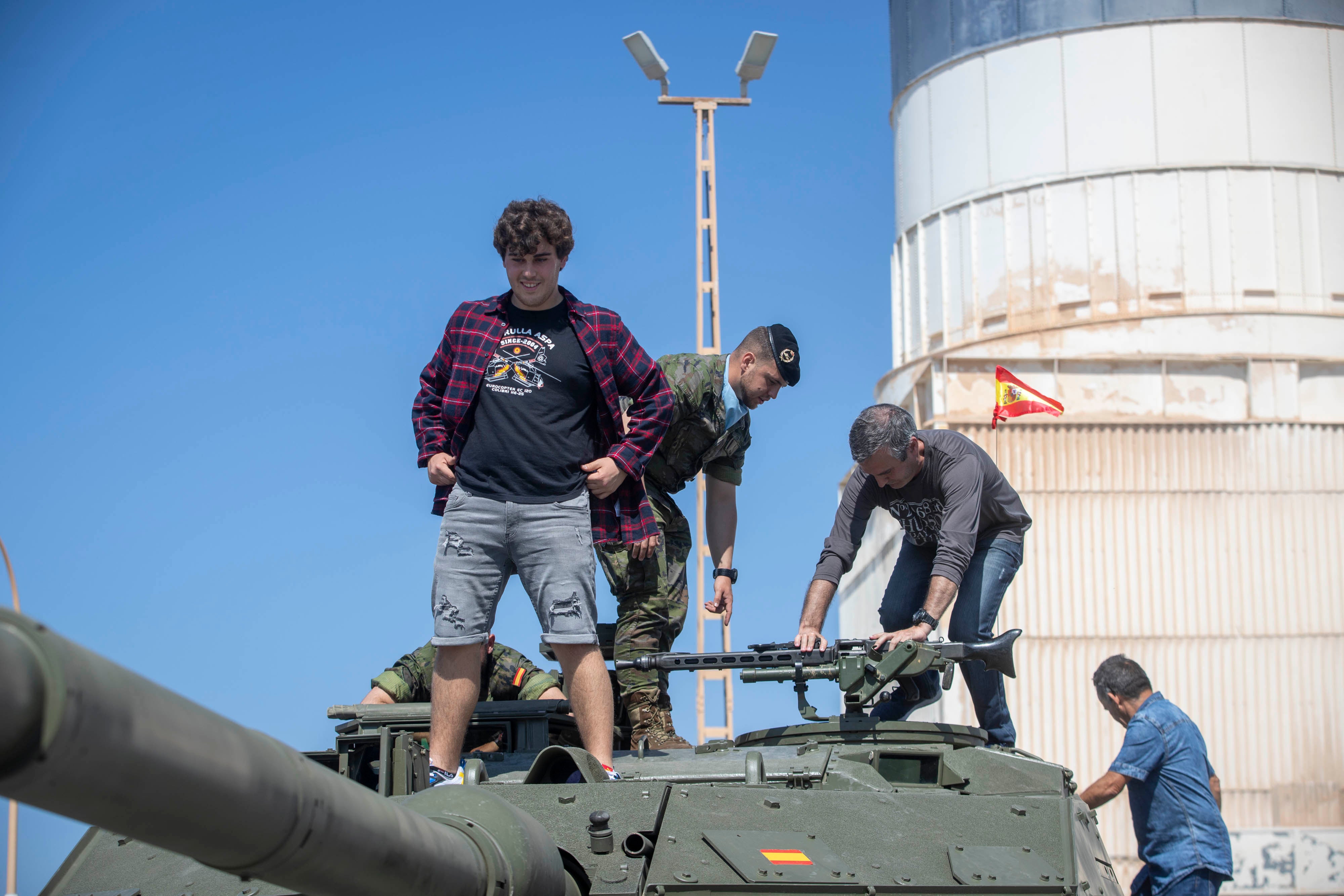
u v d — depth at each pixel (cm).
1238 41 2823
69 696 230
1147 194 2805
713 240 1867
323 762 603
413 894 347
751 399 826
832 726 649
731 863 490
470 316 646
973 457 760
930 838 523
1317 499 2612
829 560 784
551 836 501
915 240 3125
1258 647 2577
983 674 781
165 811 262
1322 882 2477
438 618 627
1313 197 2789
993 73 2973
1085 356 2656
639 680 785
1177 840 776
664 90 1961
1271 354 2656
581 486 634
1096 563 2595
